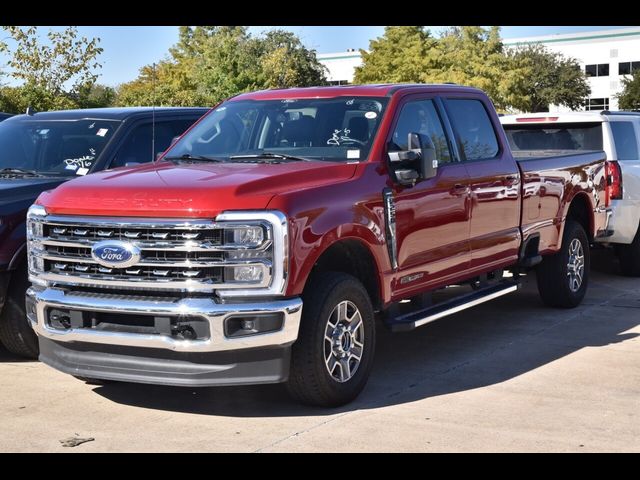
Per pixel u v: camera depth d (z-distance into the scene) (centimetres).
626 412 573
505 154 793
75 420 566
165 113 870
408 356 731
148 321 544
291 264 539
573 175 905
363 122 662
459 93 761
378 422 553
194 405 597
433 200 676
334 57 8806
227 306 529
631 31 8300
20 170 791
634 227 1083
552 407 584
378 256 616
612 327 834
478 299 734
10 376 674
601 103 8500
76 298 560
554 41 8594
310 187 572
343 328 584
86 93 2358
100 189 570
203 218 532
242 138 698
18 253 683
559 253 894
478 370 682
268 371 543
